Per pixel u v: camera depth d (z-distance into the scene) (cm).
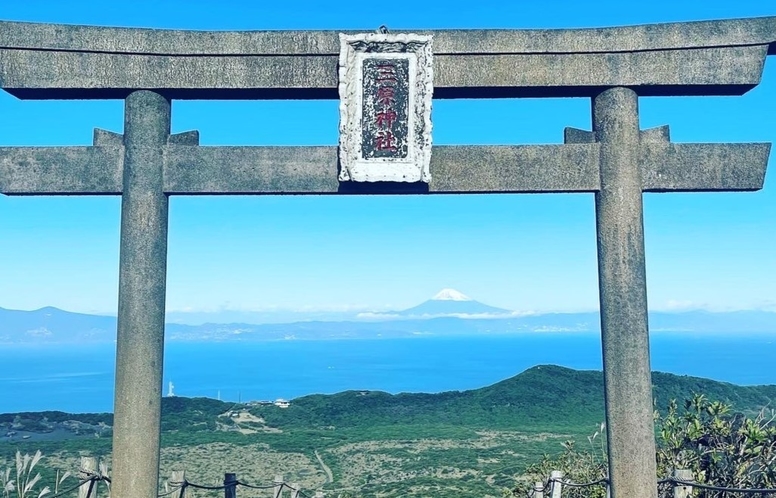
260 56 711
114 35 706
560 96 735
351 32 709
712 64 705
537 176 705
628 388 679
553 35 710
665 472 895
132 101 708
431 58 688
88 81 707
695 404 978
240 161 707
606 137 705
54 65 707
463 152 706
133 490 671
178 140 712
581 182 704
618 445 677
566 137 718
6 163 703
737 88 713
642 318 685
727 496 855
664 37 704
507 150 707
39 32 702
